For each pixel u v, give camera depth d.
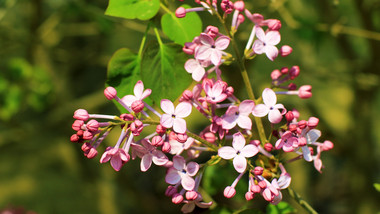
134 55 0.43
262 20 0.41
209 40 0.40
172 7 0.61
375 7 0.79
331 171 1.59
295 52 1.07
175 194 0.40
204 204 0.41
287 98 1.14
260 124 0.43
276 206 0.46
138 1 0.43
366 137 1.12
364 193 1.15
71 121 1.12
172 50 0.43
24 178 1.66
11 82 0.93
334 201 1.54
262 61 1.09
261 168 0.41
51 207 1.59
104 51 1.24
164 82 0.43
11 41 0.97
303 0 0.94
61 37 1.10
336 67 0.98
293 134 0.41
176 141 0.42
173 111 0.40
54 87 1.05
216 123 0.41
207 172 0.48
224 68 0.73
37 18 0.99
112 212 1.58
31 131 1.05
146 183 1.46
